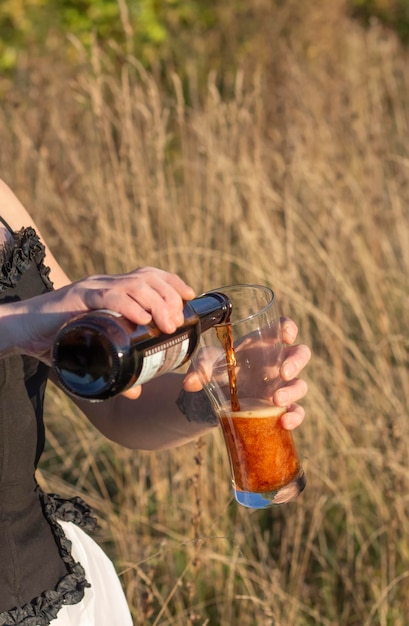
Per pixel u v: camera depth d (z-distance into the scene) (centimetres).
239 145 429
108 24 613
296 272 370
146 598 245
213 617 292
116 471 345
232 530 309
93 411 186
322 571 317
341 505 328
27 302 127
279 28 706
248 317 149
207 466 319
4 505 154
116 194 372
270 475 154
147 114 388
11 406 153
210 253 358
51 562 161
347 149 484
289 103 510
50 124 444
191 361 154
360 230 424
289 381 156
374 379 339
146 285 123
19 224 175
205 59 679
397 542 306
